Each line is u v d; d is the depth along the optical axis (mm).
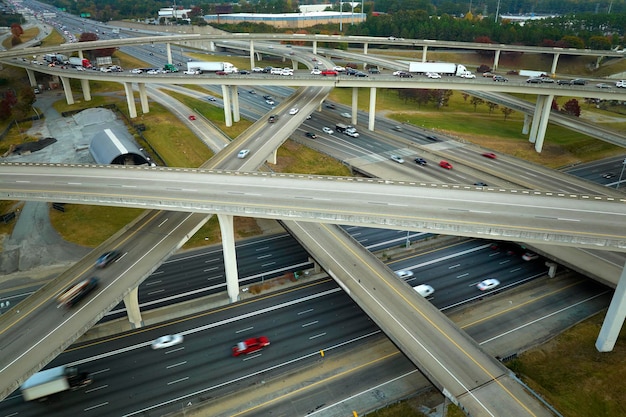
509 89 112750
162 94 148750
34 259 71312
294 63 175875
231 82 115688
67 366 50469
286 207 55156
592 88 106812
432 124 130125
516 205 55188
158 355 52219
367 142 112812
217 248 74125
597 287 63594
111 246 57594
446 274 67000
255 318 58031
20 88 156875
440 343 46250
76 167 71938
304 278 66062
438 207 54844
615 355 50062
